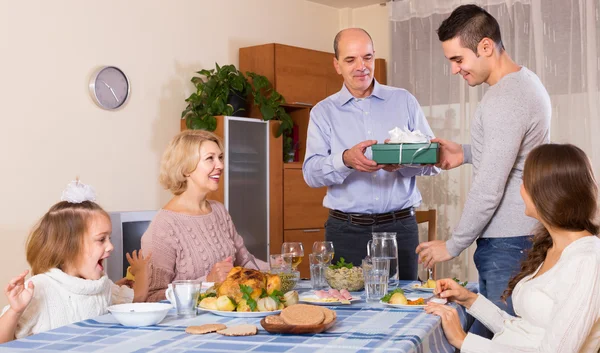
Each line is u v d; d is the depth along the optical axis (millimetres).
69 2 4082
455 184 5219
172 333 1587
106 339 1526
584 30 4688
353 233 3021
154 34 4555
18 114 3846
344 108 3146
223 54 5008
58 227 1878
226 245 2607
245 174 4684
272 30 5383
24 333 1772
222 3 4996
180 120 4730
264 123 4836
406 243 3020
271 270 2197
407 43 5438
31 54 3904
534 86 2219
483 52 2271
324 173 2939
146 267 2209
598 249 1617
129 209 4406
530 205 1756
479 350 1677
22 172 3865
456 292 1979
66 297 1846
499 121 2170
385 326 1646
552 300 1661
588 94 4664
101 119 4258
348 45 3014
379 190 2980
